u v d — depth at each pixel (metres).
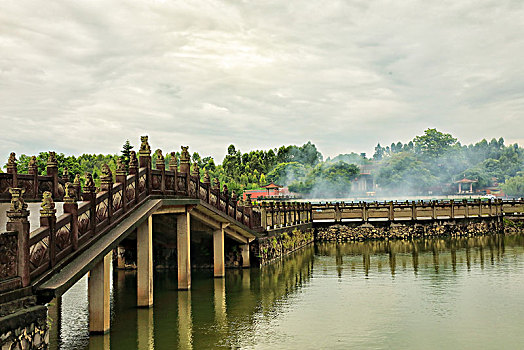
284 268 23.14
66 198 9.62
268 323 13.16
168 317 13.82
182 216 17.34
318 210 39.75
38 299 8.09
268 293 17.20
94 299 11.91
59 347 11.06
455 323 13.07
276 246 26.42
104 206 11.09
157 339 11.67
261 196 90.94
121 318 13.71
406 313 14.13
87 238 10.18
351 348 11.04
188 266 17.73
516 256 26.48
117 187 11.87
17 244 7.75
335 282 19.25
